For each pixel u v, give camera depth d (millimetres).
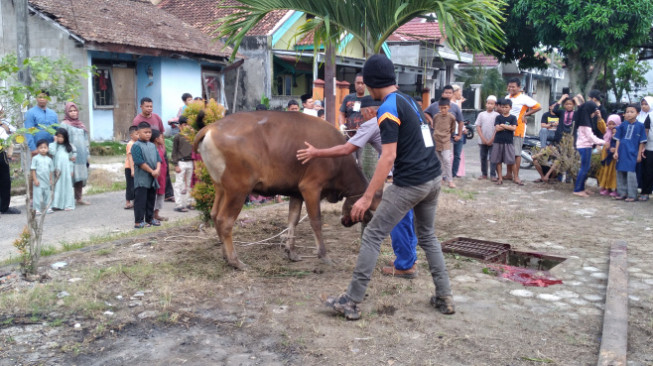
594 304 4355
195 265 5160
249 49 19031
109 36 14586
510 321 3998
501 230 6938
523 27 19484
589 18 16875
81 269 5016
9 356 3402
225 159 4750
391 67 3875
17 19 8188
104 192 10438
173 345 3588
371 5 5551
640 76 27938
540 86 37031
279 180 4941
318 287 4625
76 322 3908
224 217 4969
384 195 3871
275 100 19328
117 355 3449
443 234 6703
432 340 3660
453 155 11203
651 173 8883
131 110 16469
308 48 18047
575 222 7441
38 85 5059
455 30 5090
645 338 3730
